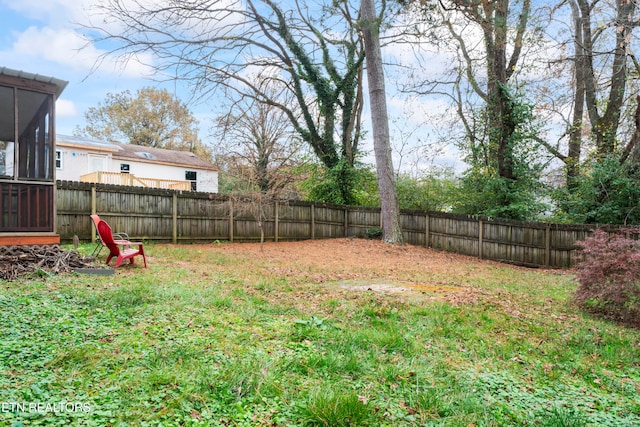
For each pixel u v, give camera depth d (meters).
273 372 2.88
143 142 34.59
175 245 12.05
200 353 3.20
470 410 2.64
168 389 2.56
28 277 5.79
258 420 2.29
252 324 4.21
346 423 2.32
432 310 5.27
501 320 5.14
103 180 18.28
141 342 3.38
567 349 4.30
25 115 7.72
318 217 16.50
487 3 13.90
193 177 25.91
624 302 5.79
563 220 14.48
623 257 5.92
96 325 3.82
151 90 34.50
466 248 14.27
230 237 13.97
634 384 3.54
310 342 3.72
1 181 6.89
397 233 14.59
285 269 8.62
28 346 3.16
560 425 2.55
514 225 13.26
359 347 3.70
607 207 12.66
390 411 2.53
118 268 7.17
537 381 3.39
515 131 14.65
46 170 7.46
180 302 4.83
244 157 14.70
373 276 8.32
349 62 18.06
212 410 2.37
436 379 3.12
